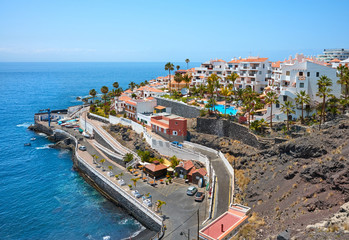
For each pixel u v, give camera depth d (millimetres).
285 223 44656
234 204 57188
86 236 65750
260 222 48469
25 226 70438
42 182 95938
